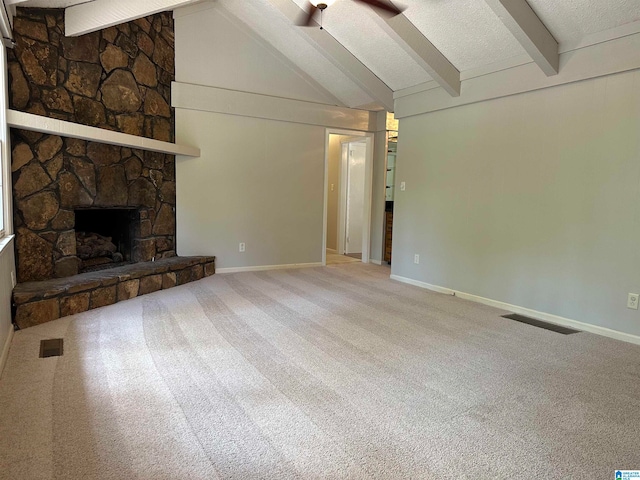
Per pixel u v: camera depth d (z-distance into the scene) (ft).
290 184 19.80
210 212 18.08
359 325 11.47
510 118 13.34
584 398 7.50
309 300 14.06
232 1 16.71
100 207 13.76
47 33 11.69
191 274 16.53
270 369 8.45
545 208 12.48
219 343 9.82
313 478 5.21
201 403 7.01
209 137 17.72
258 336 10.37
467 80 14.49
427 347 9.92
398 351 9.61
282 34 17.12
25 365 8.30
